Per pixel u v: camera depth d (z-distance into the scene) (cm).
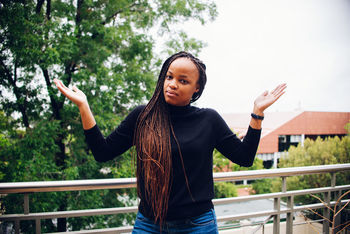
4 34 562
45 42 551
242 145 98
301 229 214
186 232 93
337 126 3791
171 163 91
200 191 96
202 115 101
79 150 737
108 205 768
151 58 794
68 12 670
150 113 100
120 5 710
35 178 596
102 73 624
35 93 646
